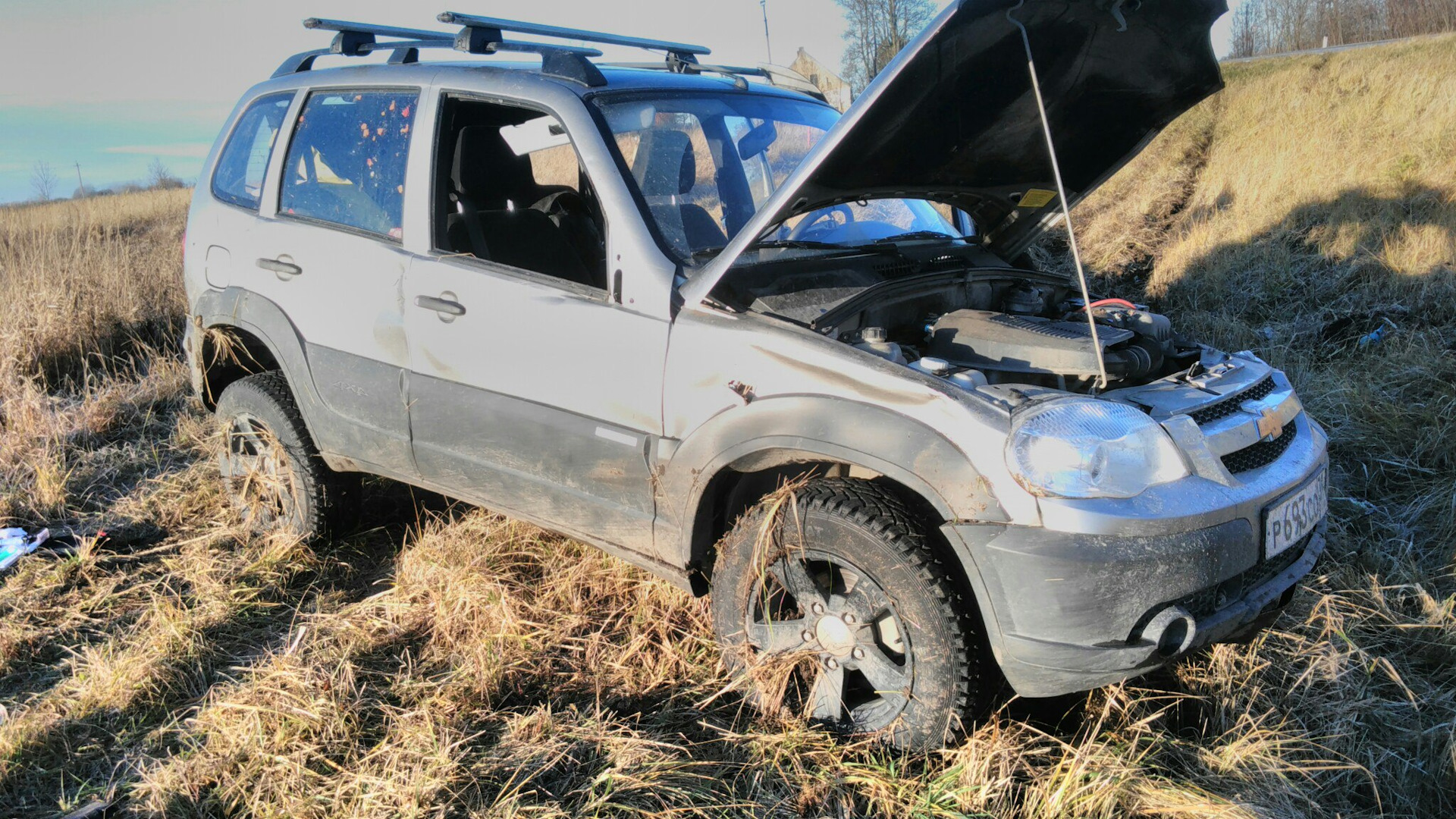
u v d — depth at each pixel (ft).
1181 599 7.28
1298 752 8.25
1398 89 43.04
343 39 12.25
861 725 8.46
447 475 10.89
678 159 10.02
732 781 8.15
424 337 10.51
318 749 8.50
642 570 11.31
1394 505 12.92
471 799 7.88
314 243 11.53
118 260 25.59
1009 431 7.32
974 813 7.52
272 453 12.75
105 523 14.06
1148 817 7.55
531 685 9.62
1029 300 10.66
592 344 9.27
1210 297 23.79
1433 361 16.52
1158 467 7.46
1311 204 29.01
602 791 7.93
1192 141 51.57
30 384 18.58
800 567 8.39
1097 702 8.94
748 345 8.36
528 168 12.15
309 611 11.42
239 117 13.17
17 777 8.46
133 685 9.61
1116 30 8.79
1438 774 7.93
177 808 7.91
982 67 8.52
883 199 11.09
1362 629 10.02
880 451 7.70
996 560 7.30
